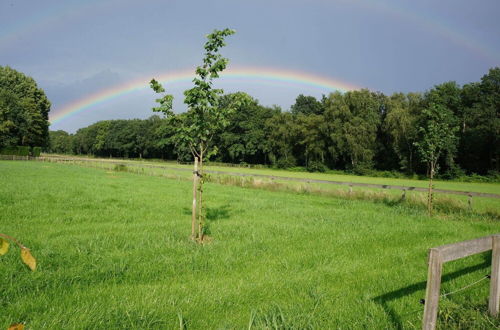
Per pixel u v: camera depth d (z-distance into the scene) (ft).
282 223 41.81
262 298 19.08
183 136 30.99
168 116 31.48
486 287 21.66
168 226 37.76
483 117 212.84
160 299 17.88
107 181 94.84
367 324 16.16
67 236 30.86
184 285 20.38
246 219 44.52
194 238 31.99
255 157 353.72
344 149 252.83
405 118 228.43
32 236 30.07
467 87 234.99
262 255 27.84
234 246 29.84
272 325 15.49
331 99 265.95
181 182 104.01
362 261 26.99
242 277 22.50
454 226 44.65
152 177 124.67
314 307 17.88
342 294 20.02
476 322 15.89
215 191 81.97
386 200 69.72
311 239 34.12
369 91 265.54
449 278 23.67
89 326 14.79
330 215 50.21
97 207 49.42
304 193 84.84
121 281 20.90
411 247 32.07
